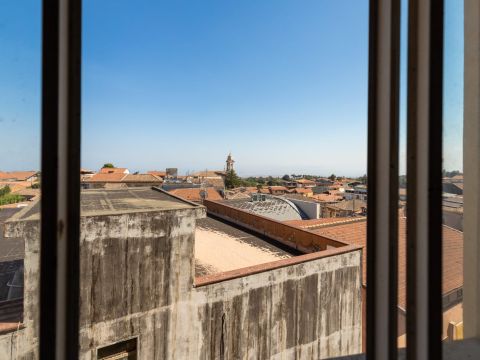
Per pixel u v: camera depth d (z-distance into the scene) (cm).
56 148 67
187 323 489
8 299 404
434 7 72
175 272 482
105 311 427
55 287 66
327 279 637
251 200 2111
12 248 543
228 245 869
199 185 3503
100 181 2698
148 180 2780
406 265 77
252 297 545
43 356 65
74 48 69
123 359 451
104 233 429
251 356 541
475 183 141
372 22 83
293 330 589
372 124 83
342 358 127
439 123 72
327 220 1184
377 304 82
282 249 849
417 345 75
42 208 66
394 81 78
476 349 131
